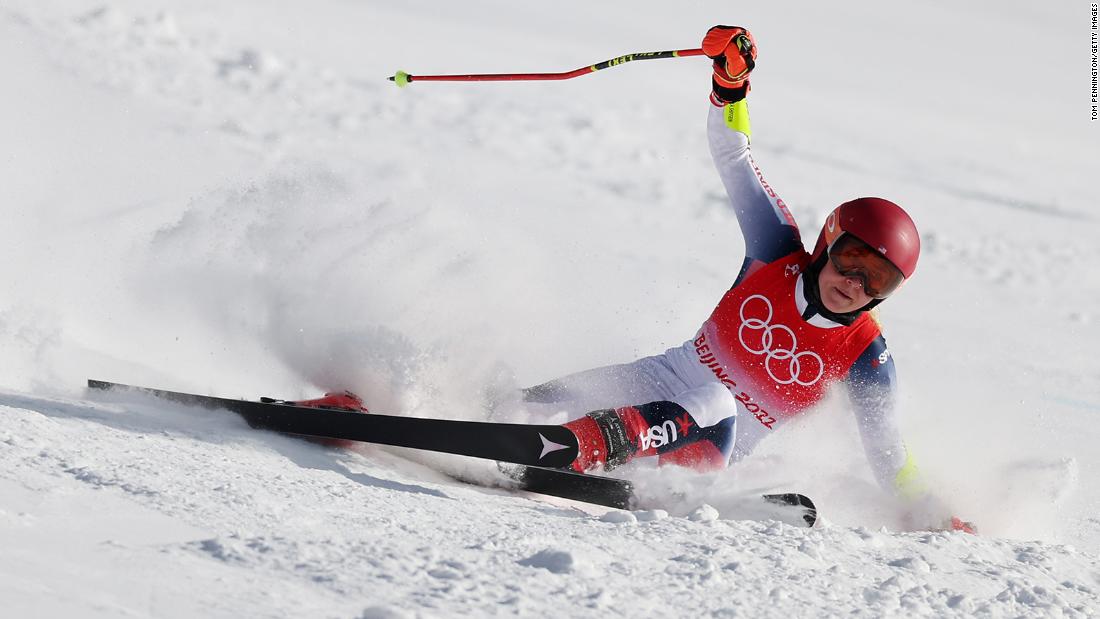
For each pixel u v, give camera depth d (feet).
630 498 41.93
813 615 28.81
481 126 151.33
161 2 178.50
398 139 136.36
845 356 47.93
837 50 289.53
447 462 44.01
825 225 47.32
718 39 49.06
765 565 32.32
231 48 162.61
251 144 119.85
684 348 51.57
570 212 119.96
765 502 40.96
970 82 286.25
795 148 185.88
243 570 24.68
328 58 173.06
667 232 121.08
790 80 250.57
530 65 203.82
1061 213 180.04
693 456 44.78
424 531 30.86
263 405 43.11
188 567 24.27
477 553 28.96
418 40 204.74
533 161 140.15
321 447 42.37
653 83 206.28
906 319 107.76
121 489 29.71
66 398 42.88
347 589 24.52
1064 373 95.45
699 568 30.60
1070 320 119.65
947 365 90.89
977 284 130.21
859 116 228.02
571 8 265.13
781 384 48.91
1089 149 243.40
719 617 27.30
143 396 44.86
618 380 51.44
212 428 41.29
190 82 140.77
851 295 46.09
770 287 49.11
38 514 26.50
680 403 44.55
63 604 20.97
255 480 33.83
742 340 49.47
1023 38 333.01
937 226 154.40
